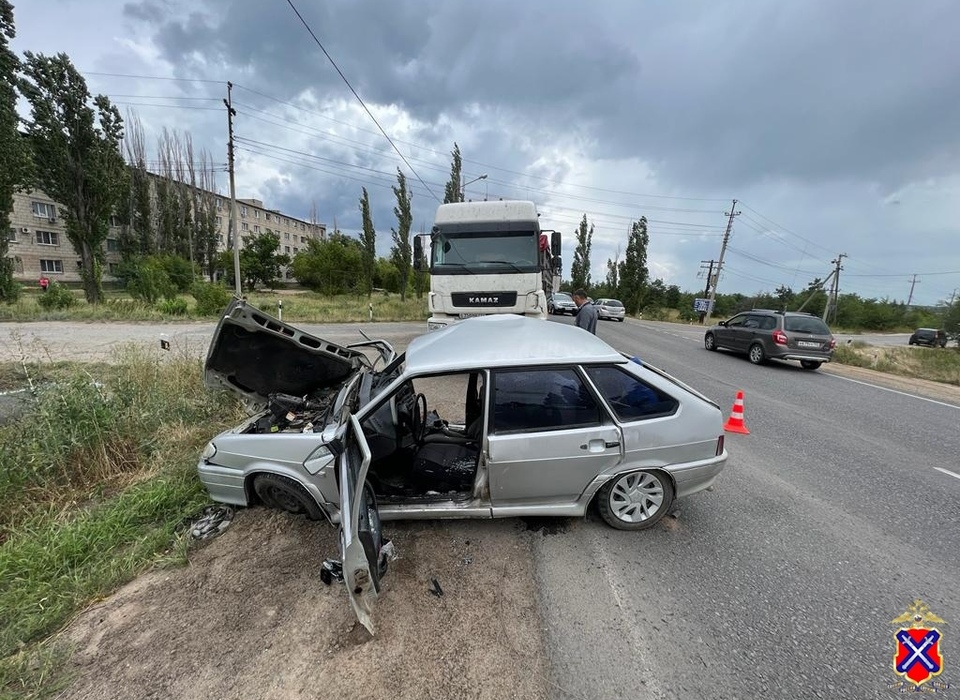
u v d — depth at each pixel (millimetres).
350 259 38625
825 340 11375
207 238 56125
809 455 5102
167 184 51906
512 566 2947
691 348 15156
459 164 32438
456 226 8516
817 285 50375
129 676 2188
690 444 3201
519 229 8469
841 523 3549
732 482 4293
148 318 17141
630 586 2764
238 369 4641
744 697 2016
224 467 3416
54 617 2559
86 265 21062
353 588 2102
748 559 3053
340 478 2463
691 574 2885
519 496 3133
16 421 4766
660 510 3303
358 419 2906
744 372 10766
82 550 3100
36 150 19375
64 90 19406
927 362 13430
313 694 2047
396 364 3775
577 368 3105
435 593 2695
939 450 5387
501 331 3617
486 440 3000
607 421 3100
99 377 6914
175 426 5051
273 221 78250
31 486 3863
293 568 2947
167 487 3803
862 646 2316
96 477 4125
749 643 2332
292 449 3215
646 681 2096
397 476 3508
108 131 21078
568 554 3074
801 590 2748
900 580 2861
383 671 2160
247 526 3424
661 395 3209
